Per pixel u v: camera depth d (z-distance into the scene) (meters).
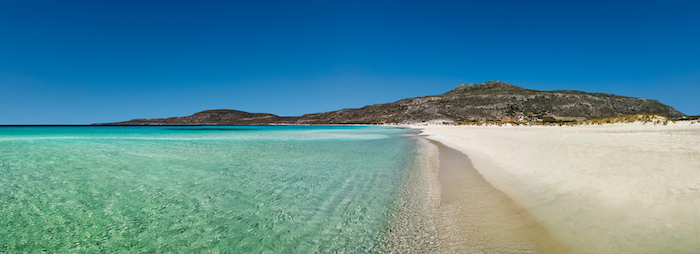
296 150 19.25
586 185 6.61
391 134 44.84
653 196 5.35
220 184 9.12
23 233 5.46
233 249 4.89
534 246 4.53
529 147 13.36
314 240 5.19
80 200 7.43
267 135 41.56
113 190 8.38
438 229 5.47
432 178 9.78
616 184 6.27
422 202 7.09
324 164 13.03
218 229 5.66
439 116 137.00
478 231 5.25
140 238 5.28
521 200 6.60
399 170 11.44
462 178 9.42
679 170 6.41
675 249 3.87
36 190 8.35
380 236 5.29
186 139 31.47
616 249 4.11
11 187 8.69
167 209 6.77
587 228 4.81
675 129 26.23
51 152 17.72
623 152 9.23
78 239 5.24
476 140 22.12
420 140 28.72
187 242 5.13
